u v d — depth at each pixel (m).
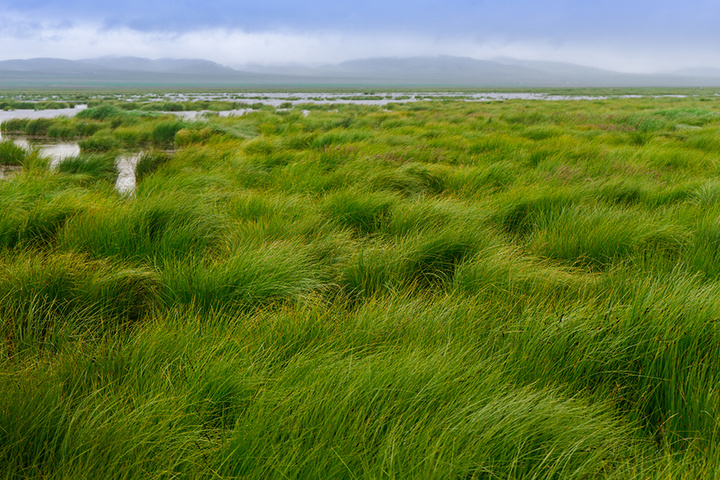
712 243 4.22
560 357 2.52
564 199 5.71
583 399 2.23
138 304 3.43
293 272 3.54
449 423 1.88
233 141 12.91
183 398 2.03
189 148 10.48
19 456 1.74
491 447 1.81
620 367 2.50
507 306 3.12
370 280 3.64
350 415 1.94
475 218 4.99
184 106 40.06
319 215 4.99
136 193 6.43
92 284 3.28
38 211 4.57
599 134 14.73
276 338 2.68
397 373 2.17
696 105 38.69
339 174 7.27
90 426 1.82
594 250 4.25
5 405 1.92
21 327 2.83
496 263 3.62
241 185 7.28
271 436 1.83
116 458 1.72
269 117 22.42
